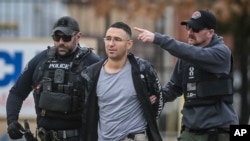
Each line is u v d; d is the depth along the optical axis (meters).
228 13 39.12
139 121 19.92
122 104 19.80
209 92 20.05
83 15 43.66
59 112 21.42
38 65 21.88
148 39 19.34
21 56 30.89
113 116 19.84
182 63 20.78
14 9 39.81
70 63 21.55
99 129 20.17
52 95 21.39
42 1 40.72
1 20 39.75
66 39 21.42
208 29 20.19
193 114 20.27
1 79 30.83
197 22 20.12
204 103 20.11
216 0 39.47
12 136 22.06
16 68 30.88
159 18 41.31
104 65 20.14
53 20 41.25
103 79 19.95
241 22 42.28
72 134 21.53
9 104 22.09
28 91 22.27
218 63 19.77
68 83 21.39
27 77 22.02
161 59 41.81
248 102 44.66
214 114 20.08
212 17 20.20
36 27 40.19
